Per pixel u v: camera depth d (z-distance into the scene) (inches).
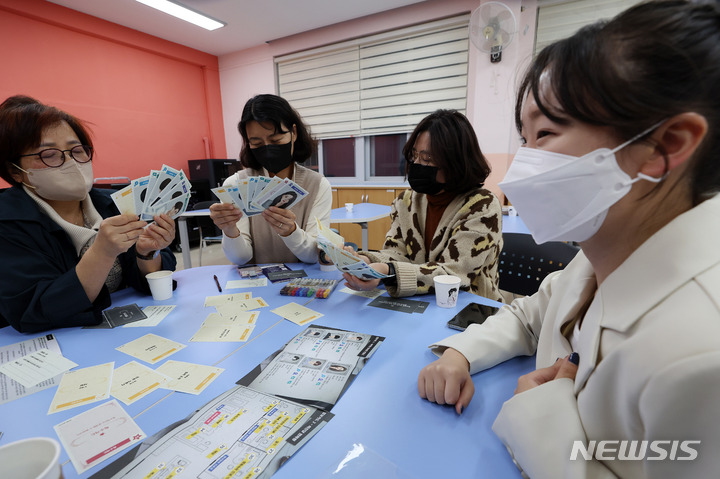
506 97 136.4
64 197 40.3
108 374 26.5
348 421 21.0
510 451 17.9
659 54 12.1
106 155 165.5
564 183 16.1
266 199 47.4
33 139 36.0
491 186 146.3
